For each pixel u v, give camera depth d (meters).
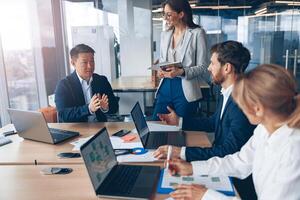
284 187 0.94
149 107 4.76
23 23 3.82
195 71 2.26
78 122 2.42
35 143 1.90
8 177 1.40
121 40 5.85
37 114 1.81
